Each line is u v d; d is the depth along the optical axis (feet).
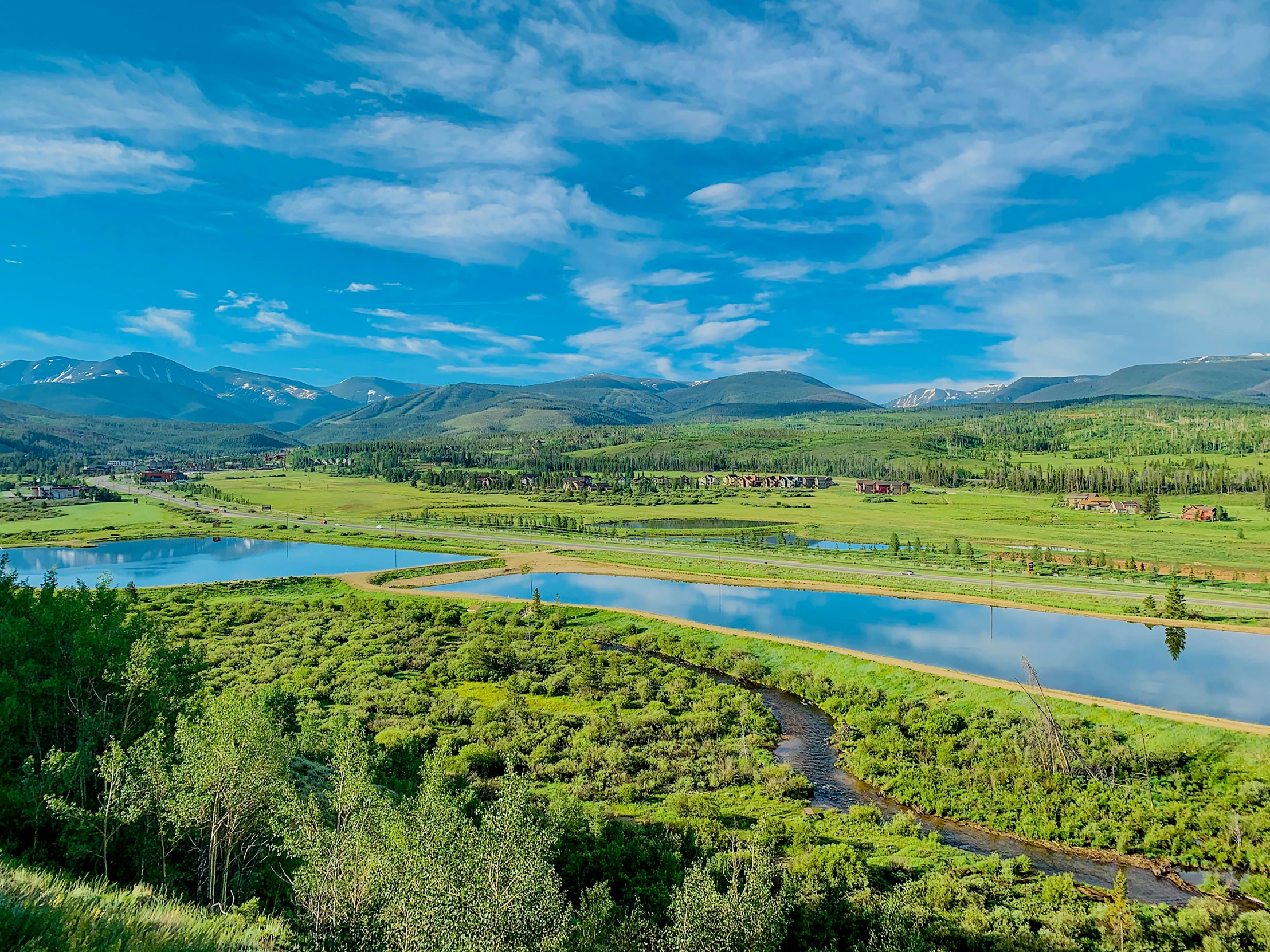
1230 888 156.97
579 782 201.36
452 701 269.23
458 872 92.43
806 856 151.12
